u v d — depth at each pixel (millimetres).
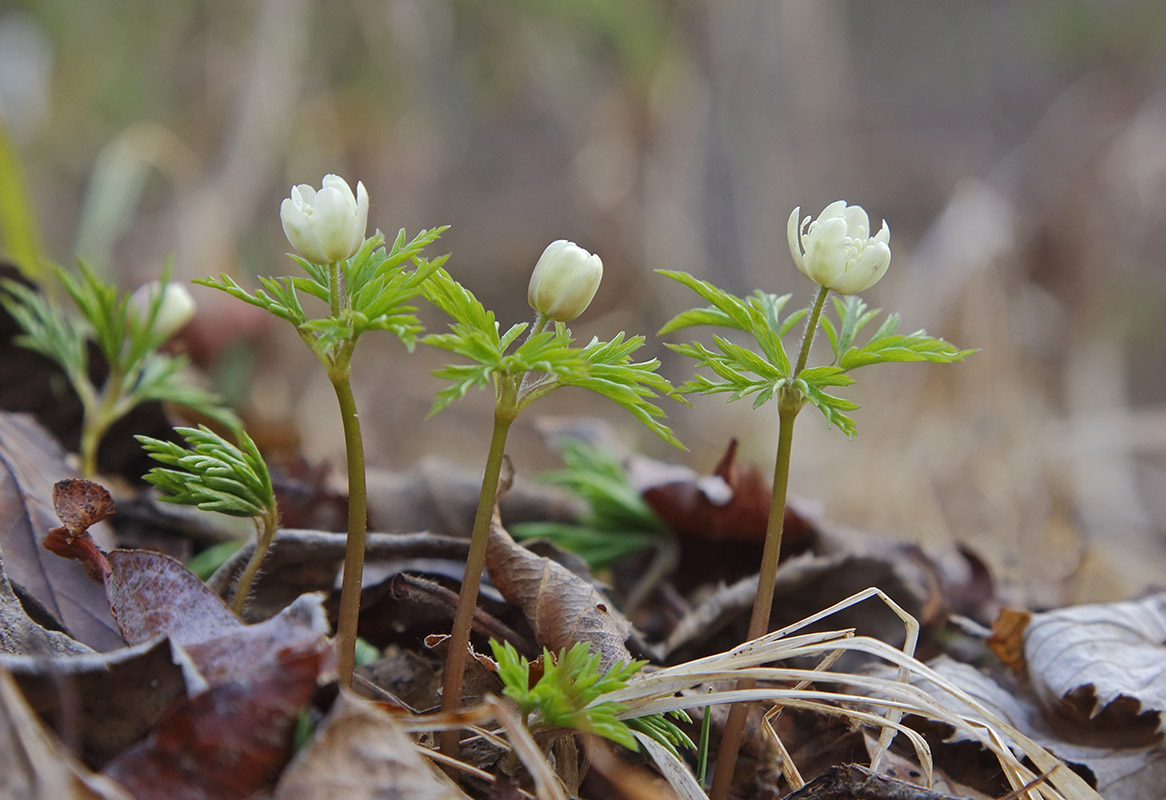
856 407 555
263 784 531
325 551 645
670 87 2123
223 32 1970
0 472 639
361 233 541
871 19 4355
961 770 622
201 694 525
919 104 4254
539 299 548
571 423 995
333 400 1615
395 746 529
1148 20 3752
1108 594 1094
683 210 2111
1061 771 578
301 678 529
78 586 614
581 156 2389
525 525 810
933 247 1712
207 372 1139
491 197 3090
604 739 593
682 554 772
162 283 699
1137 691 627
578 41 2475
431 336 534
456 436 1929
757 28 2088
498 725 586
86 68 2326
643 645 640
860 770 576
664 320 2105
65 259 2145
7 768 509
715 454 1664
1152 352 2779
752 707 621
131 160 1335
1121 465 1747
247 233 1869
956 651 695
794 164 2195
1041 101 4102
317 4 2117
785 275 2150
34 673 538
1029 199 2561
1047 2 4133
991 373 1584
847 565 687
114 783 519
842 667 679
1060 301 2139
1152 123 2379
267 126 1816
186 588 561
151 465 780
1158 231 2361
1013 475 1471
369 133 2145
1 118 995
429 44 2277
